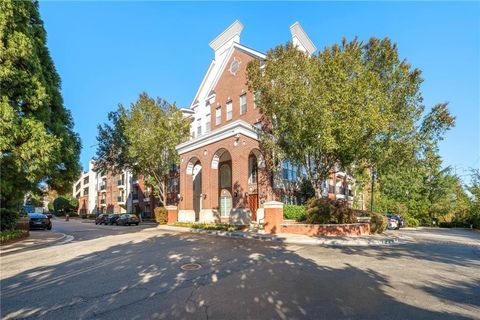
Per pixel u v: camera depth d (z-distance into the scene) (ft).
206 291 20.59
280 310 17.03
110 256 34.65
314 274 25.48
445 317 16.24
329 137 53.06
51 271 27.58
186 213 86.58
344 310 17.07
